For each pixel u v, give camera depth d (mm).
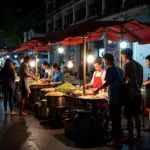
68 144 5621
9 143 5699
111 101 5410
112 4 15047
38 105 8148
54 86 8617
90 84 7016
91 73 13531
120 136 5461
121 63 7070
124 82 5457
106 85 5531
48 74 10898
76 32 6121
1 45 29688
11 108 8867
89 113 5688
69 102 6965
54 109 7660
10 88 8781
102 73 6770
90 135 5512
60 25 23875
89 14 18219
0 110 9766
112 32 7281
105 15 14734
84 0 18500
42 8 27516
